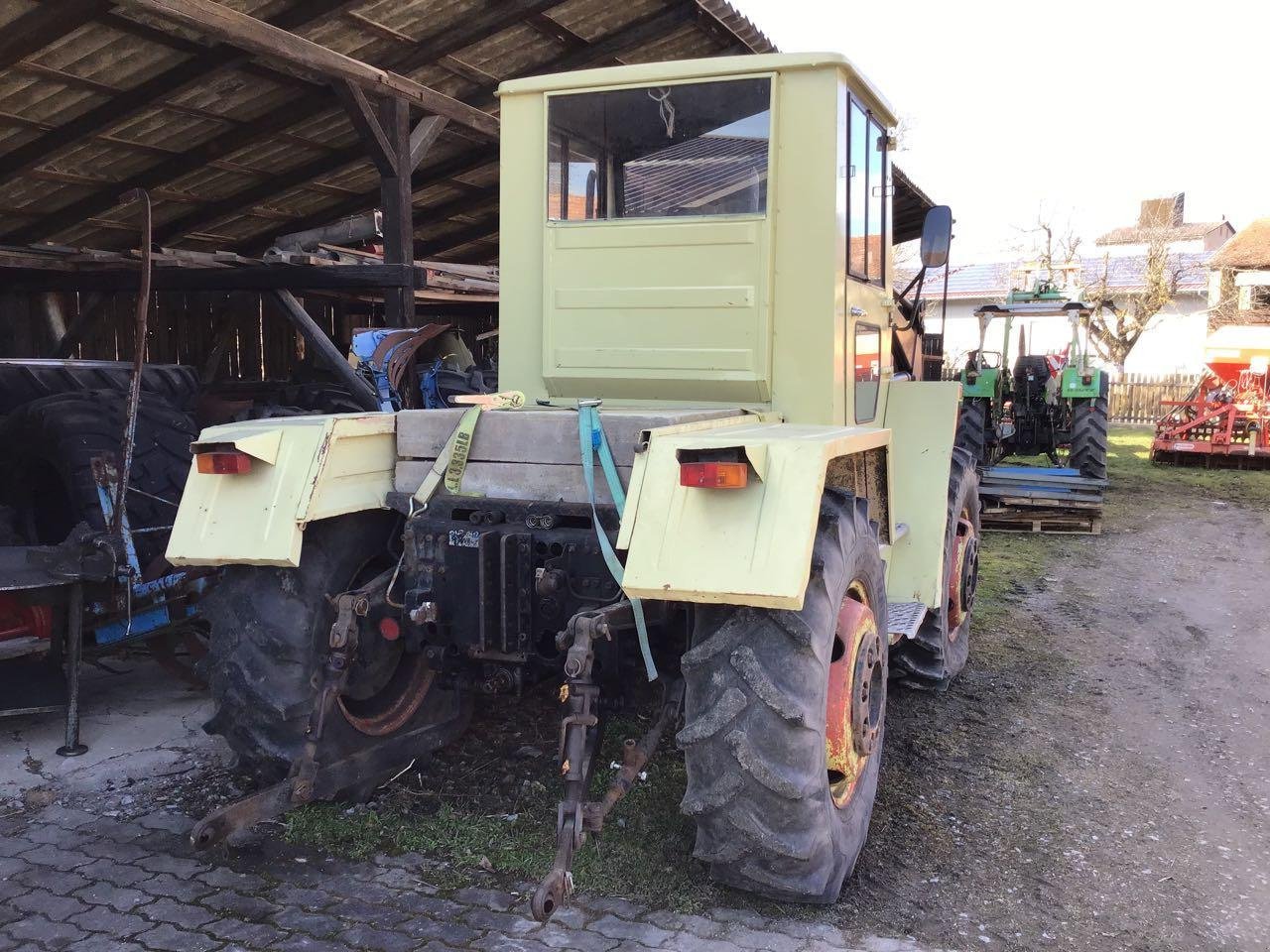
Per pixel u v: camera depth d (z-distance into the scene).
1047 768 3.91
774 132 3.49
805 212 3.51
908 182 9.15
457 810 3.34
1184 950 2.70
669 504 2.49
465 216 11.25
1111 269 30.00
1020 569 7.63
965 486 4.89
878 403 4.28
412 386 7.19
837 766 2.82
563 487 2.98
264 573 3.06
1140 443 17.91
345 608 2.88
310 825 3.19
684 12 7.49
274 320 11.36
